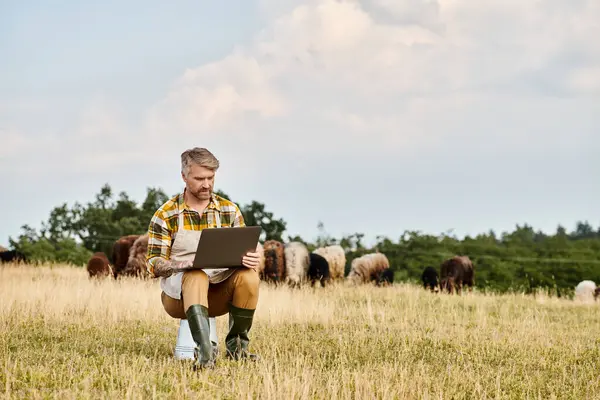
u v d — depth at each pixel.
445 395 6.59
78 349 8.40
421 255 37.22
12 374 6.61
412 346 9.39
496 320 13.12
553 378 7.74
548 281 35.34
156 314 11.91
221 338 9.46
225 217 7.68
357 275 25.59
